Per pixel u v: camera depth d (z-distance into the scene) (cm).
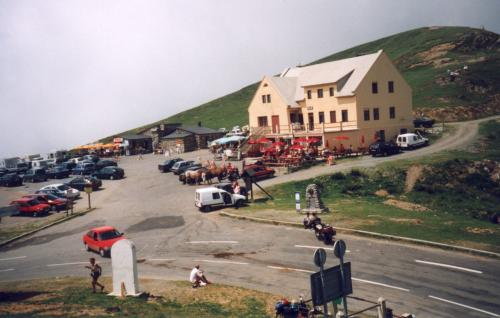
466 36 13775
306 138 6794
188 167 6569
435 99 9538
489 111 8988
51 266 3184
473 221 3759
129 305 2162
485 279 2491
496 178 5231
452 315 2125
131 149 10062
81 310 2059
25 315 1977
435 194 4888
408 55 14612
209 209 4447
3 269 3198
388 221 3638
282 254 3077
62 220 4556
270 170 5612
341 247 1686
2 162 9962
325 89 7050
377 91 6875
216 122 15338
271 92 7681
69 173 7750
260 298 2344
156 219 4350
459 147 6166
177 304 2236
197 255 3194
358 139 6688
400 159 5697
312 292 1595
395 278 2570
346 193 4903
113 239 3384
